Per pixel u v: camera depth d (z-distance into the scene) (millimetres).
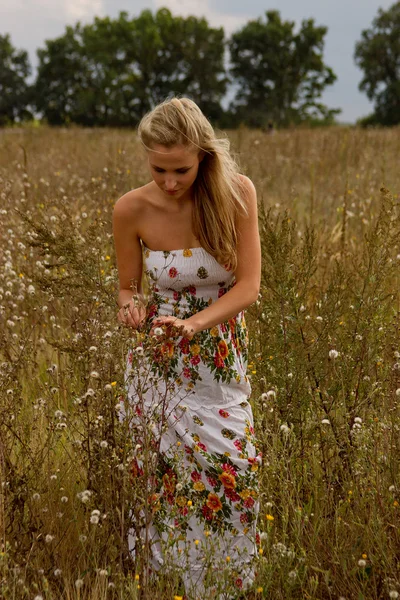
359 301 3346
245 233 2754
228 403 2789
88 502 2621
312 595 2525
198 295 2801
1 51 87188
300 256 3811
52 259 4609
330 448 3215
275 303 3242
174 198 2744
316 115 85750
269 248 3215
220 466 2748
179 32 85500
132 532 2797
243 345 2902
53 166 10375
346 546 2758
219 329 2762
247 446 2799
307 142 15398
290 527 2895
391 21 84938
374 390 3205
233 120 85125
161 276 2797
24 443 2992
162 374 2762
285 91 84938
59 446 3332
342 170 11148
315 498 2996
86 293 3254
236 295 2734
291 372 3182
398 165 11547
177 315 2812
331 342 3420
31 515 2742
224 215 2676
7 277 4359
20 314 4430
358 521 2811
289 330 3246
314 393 3285
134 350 2674
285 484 2826
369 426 3135
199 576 2674
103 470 2713
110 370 2834
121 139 18328
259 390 3396
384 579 2541
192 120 2506
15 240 4930
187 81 87062
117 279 3639
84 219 5445
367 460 2979
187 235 2764
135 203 2801
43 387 3633
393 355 3316
